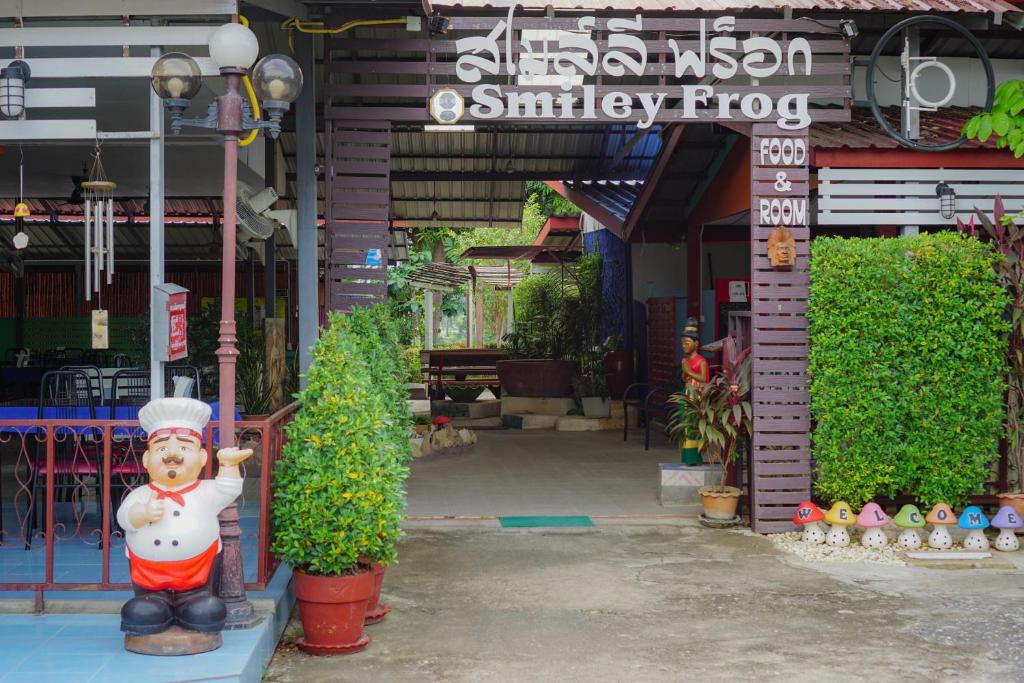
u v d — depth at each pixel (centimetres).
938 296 827
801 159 870
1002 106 909
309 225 912
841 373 830
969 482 832
